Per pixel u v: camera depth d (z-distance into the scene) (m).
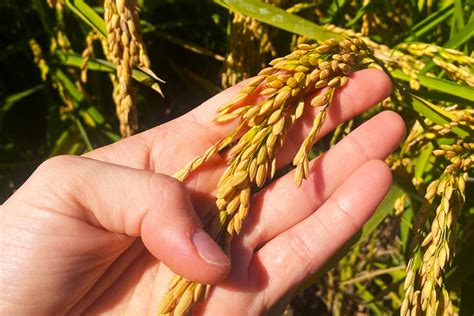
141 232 0.23
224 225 0.23
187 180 0.26
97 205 0.23
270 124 0.22
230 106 0.23
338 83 0.24
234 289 0.24
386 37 0.35
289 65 0.23
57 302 0.24
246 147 0.22
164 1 0.37
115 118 0.39
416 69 0.29
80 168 0.23
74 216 0.23
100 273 0.25
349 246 0.30
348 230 0.25
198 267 0.22
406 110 0.32
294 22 0.28
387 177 0.25
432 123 0.29
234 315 0.24
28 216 0.23
